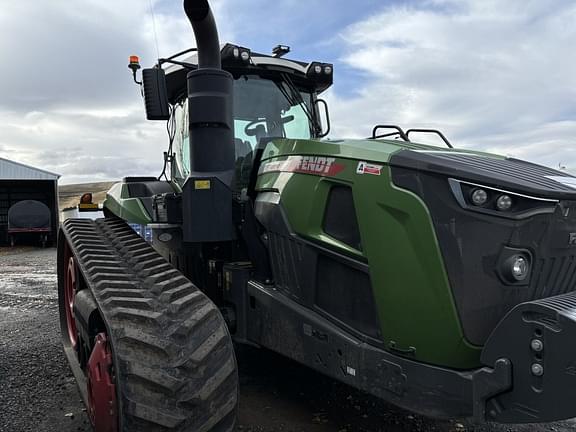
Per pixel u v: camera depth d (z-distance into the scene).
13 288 8.63
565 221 2.30
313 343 2.75
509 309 2.26
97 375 2.54
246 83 3.85
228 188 3.09
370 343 2.49
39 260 14.32
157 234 3.73
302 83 4.14
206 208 3.05
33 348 4.84
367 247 2.44
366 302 2.51
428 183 2.24
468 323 2.20
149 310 2.57
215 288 3.60
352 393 3.66
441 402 2.25
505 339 2.08
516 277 2.20
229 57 3.59
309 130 4.16
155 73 3.30
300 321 2.82
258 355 4.44
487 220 2.17
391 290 2.35
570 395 1.90
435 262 2.21
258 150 3.27
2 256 15.90
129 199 4.03
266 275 3.17
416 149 2.53
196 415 2.38
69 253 4.29
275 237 2.98
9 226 19.23
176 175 4.12
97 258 3.30
